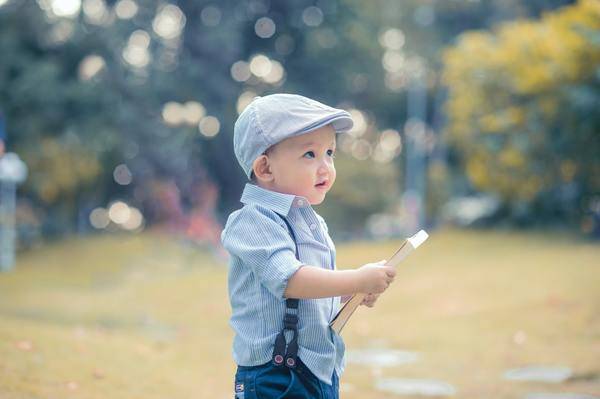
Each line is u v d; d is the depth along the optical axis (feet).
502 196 51.11
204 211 75.72
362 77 100.07
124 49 81.30
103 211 91.76
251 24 99.09
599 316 25.14
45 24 73.72
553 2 63.77
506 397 17.66
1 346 17.71
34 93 71.72
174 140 82.94
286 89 97.14
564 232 48.93
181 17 90.63
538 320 25.77
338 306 9.60
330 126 9.43
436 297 32.12
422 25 102.27
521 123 45.16
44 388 15.12
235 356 9.18
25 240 67.36
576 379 19.12
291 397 8.73
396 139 116.98
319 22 98.12
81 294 40.81
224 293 37.81
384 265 8.69
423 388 18.70
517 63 44.98
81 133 74.59
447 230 54.34
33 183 69.82
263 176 9.33
